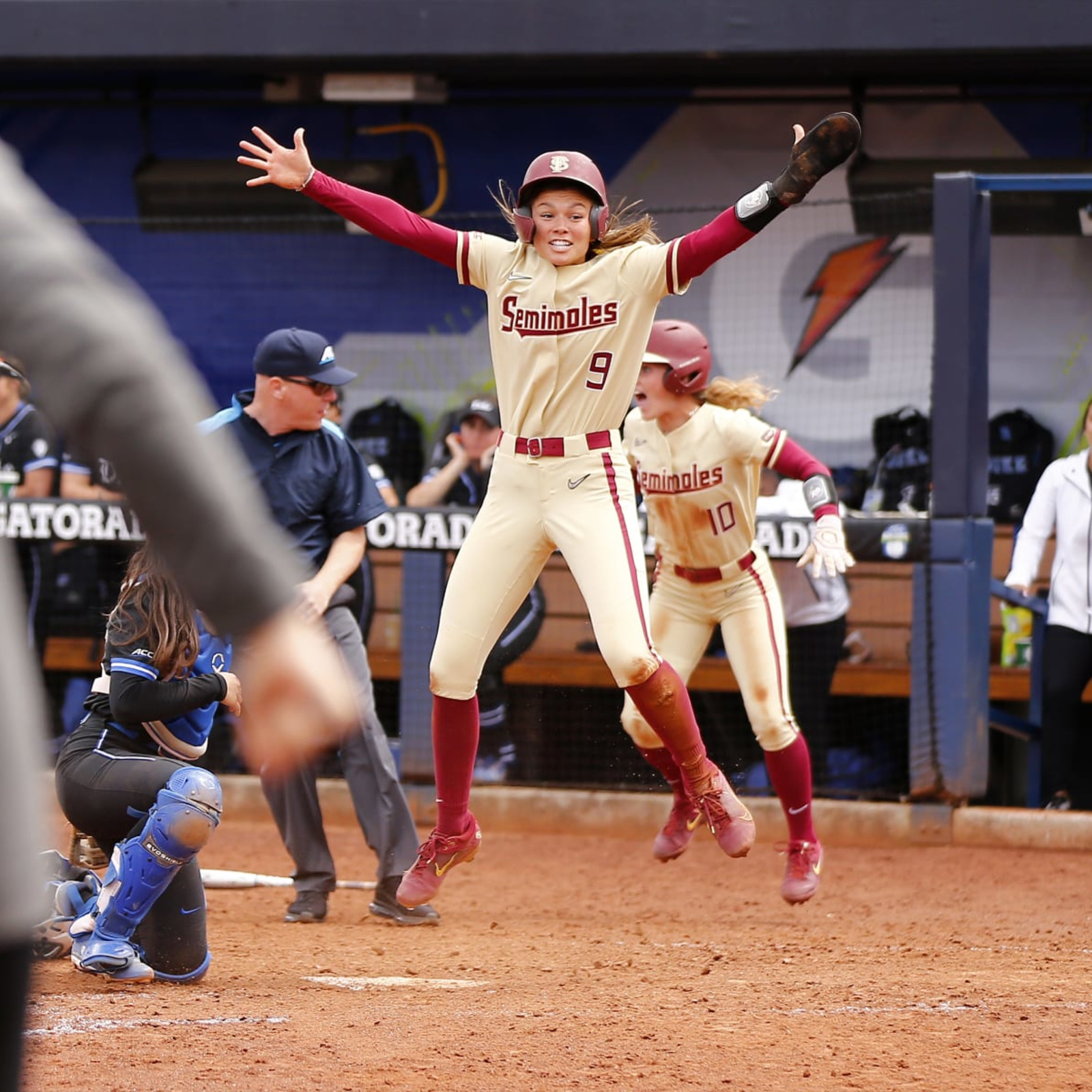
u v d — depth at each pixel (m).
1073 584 24.38
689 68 27.88
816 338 30.48
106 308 3.20
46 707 27.20
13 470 26.02
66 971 13.63
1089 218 28.78
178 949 13.06
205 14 27.50
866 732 27.42
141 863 12.63
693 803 16.16
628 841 24.83
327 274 32.03
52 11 27.81
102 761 13.27
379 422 31.86
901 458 29.75
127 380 3.11
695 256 13.91
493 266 14.51
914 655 23.67
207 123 32.47
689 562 18.39
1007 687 27.19
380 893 17.72
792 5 26.20
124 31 27.69
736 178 30.97
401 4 27.06
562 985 13.36
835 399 30.47
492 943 16.14
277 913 18.25
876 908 19.25
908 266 30.00
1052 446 29.69
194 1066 10.06
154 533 3.19
